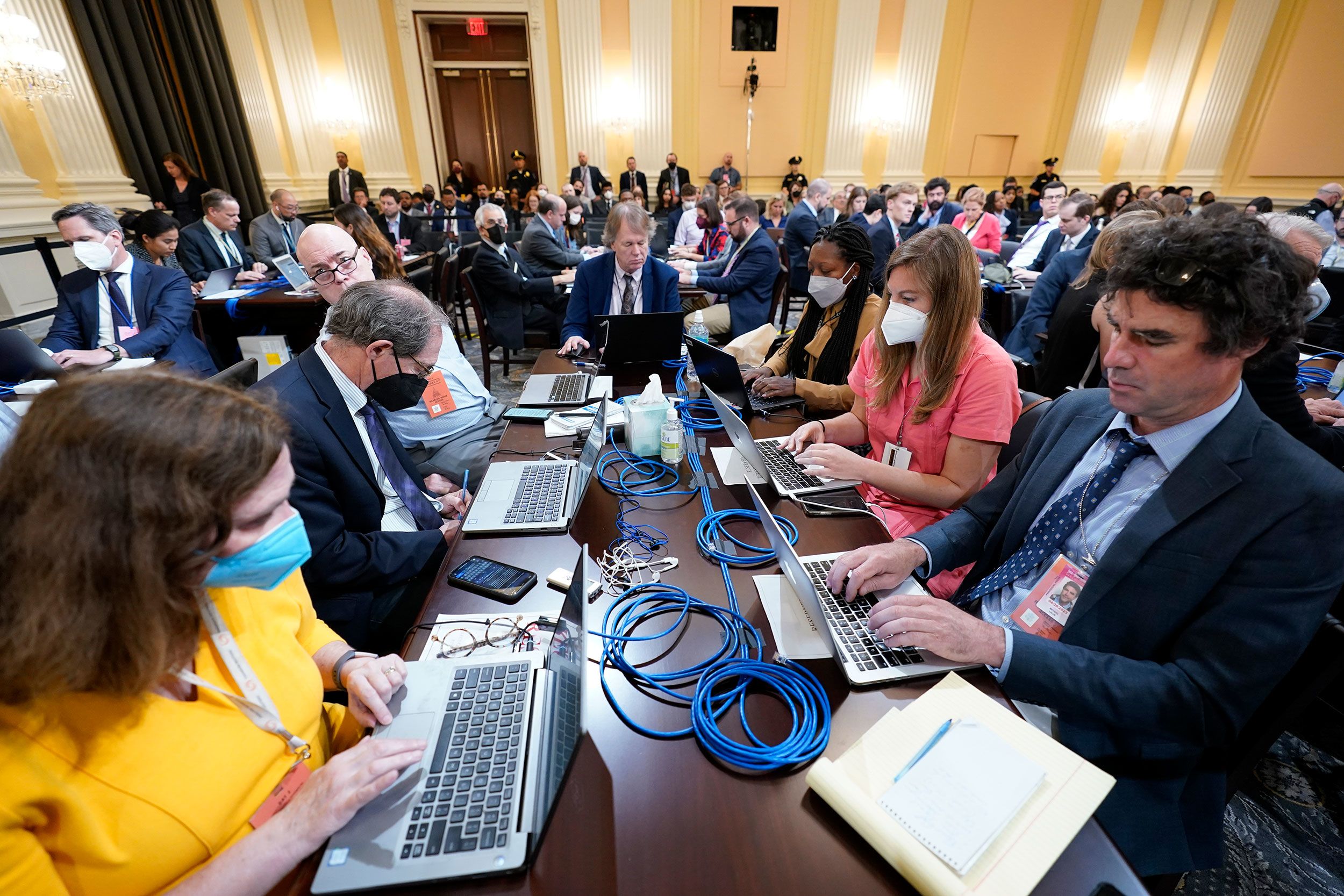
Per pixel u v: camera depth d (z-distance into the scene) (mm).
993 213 7141
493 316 4258
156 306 2775
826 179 8352
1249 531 754
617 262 2643
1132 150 8609
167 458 479
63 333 2660
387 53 7398
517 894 573
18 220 3885
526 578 1039
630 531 1188
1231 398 816
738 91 7973
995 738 699
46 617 454
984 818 608
